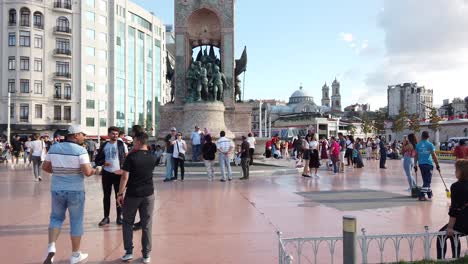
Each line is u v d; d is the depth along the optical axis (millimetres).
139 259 6637
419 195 12422
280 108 156625
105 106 75875
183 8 29703
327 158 26938
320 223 9094
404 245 7344
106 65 76000
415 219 9523
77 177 6496
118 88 79000
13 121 65000
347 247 5203
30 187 16266
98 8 74312
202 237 7934
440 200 12430
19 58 65625
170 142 17828
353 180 18562
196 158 22922
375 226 8758
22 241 7773
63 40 70062
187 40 29812
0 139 54281
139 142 6773
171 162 17812
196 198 12773
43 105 67562
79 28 71188
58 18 69500
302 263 6285
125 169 6613
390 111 170000
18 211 10789
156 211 10602
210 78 27547
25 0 65750
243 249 7109
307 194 13633
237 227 8742
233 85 29281
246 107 29000
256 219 9539
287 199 12531
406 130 92938
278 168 22781
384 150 27328
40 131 66312
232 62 29328
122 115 80188
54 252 6250
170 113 29125
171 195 13445
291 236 7961
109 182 9297
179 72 29469
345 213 10258
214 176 19375
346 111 183000
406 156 14078
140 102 86625
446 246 6828
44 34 67938
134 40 84500
